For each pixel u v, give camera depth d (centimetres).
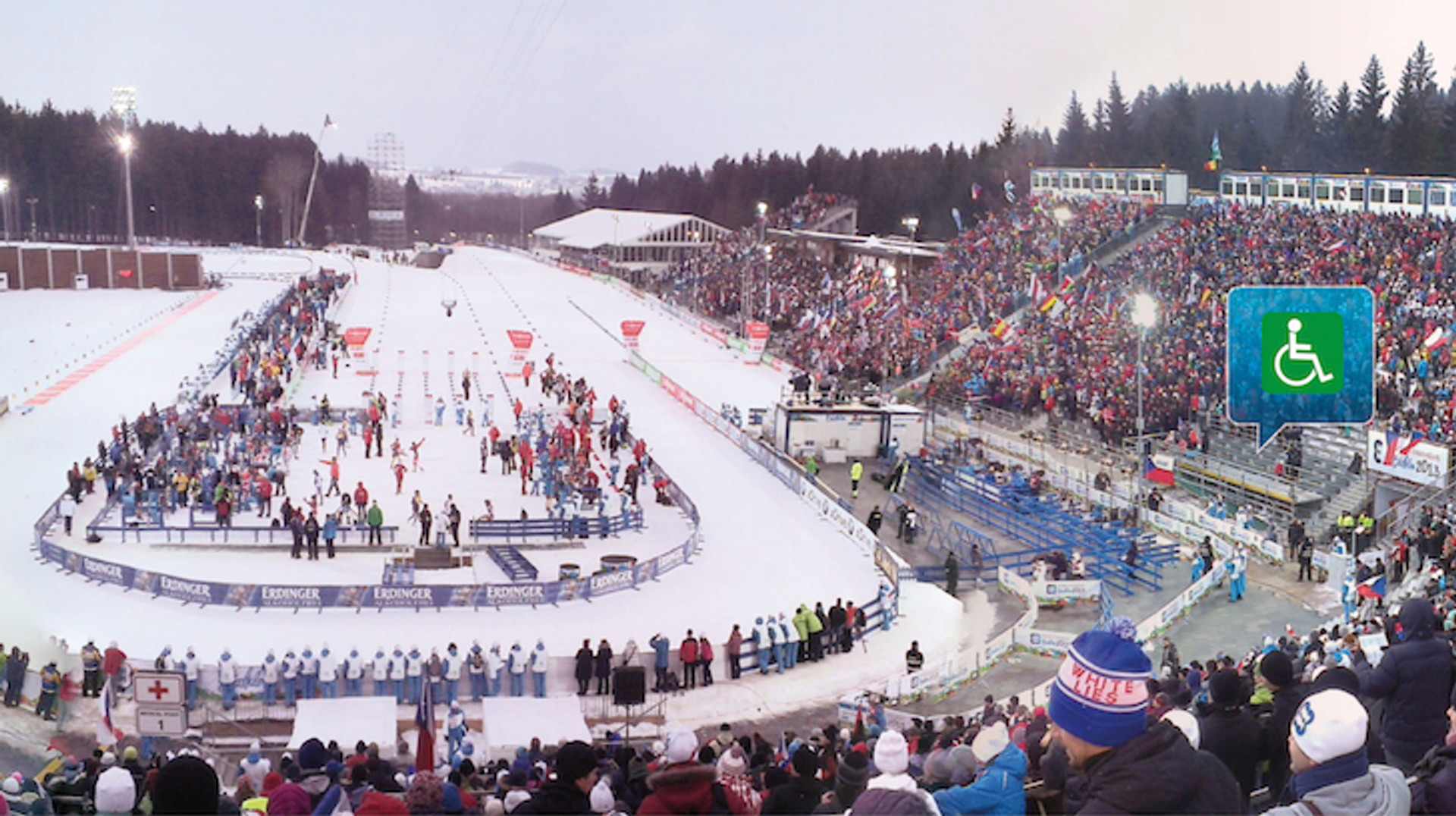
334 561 4834
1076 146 13112
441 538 5025
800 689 3656
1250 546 4638
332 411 7269
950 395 7512
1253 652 2800
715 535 5341
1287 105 11056
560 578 4684
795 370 9288
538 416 7262
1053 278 8175
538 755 2305
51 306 11412
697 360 10019
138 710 2647
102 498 5466
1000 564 4866
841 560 4988
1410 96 9762
